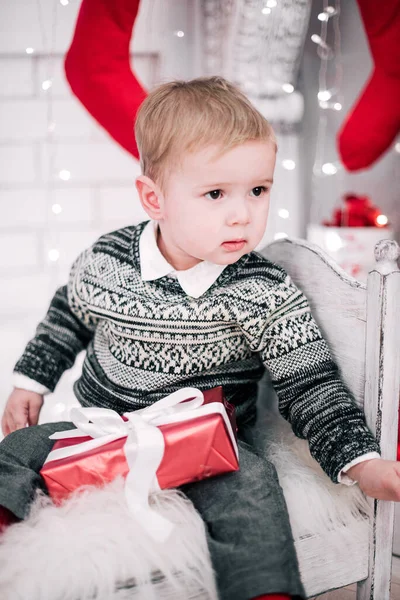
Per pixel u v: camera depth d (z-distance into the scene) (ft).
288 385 2.96
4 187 5.82
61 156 5.89
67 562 2.37
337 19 6.25
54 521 2.49
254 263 3.19
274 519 2.53
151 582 2.45
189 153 2.69
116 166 6.03
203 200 2.74
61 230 6.02
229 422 2.77
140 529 2.48
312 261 3.23
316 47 6.46
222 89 2.88
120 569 2.39
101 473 2.60
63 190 5.95
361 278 5.60
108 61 4.61
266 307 3.00
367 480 2.59
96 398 3.27
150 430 2.60
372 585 2.96
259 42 5.57
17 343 5.96
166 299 3.06
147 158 2.93
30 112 5.75
